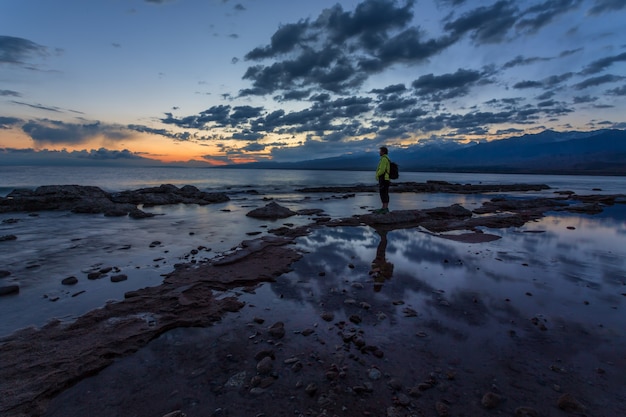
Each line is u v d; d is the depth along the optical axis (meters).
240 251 7.75
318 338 4.02
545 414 2.74
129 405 2.85
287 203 21.28
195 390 3.05
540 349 3.76
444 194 30.08
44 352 3.61
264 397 2.96
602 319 4.52
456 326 4.31
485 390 3.06
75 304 4.96
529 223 12.96
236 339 3.99
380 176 14.14
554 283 5.96
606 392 3.02
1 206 15.93
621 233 10.82
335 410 2.80
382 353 3.65
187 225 12.24
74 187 19.81
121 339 3.89
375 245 8.96
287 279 6.15
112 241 9.34
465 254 8.02
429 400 2.92
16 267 6.76
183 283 5.82
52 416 2.72
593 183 56.22
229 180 60.25
